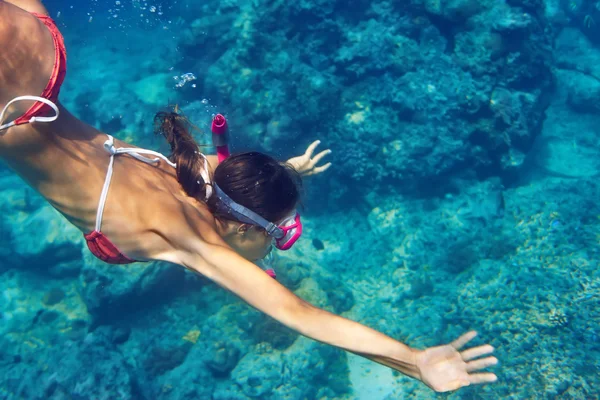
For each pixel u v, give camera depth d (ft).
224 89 21.26
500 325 14.88
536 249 16.98
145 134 22.54
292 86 19.36
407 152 18.47
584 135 23.12
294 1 19.92
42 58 2.90
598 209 18.07
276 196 3.70
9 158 3.10
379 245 19.19
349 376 15.28
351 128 18.86
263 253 4.12
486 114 18.88
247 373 14.32
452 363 2.99
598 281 15.14
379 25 20.11
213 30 23.36
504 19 18.47
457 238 18.21
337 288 17.46
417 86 18.72
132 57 37.73
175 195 3.61
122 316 17.49
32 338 17.33
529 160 21.88
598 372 12.87
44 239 18.62
